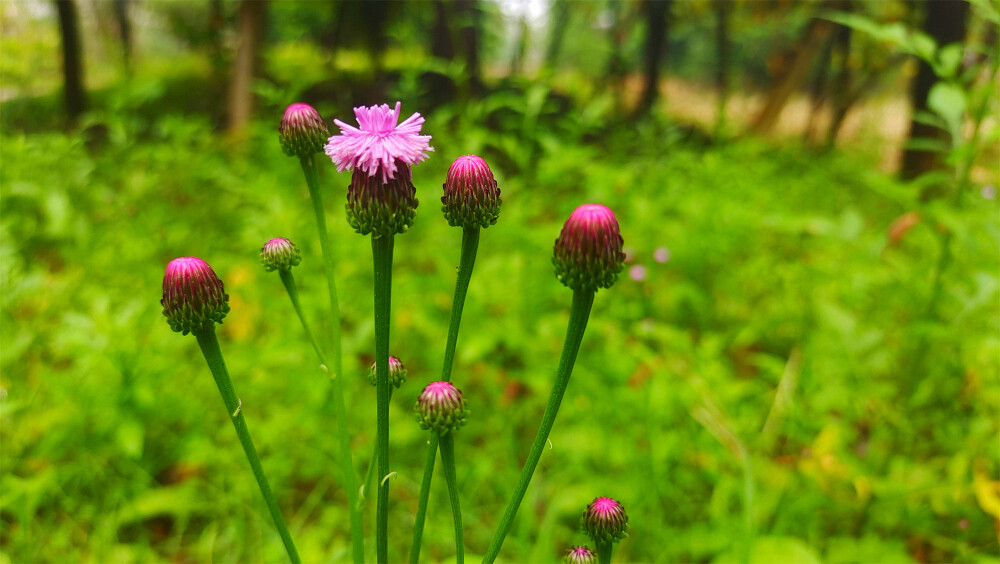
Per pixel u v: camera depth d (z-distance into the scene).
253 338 0.43
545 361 0.39
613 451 0.32
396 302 0.44
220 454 0.33
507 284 0.42
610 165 0.66
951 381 0.37
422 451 0.36
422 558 0.30
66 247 0.52
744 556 0.25
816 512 0.32
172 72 1.67
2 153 0.59
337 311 0.15
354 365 0.37
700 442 0.33
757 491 0.32
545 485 0.32
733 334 0.48
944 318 0.38
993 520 0.31
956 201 0.32
